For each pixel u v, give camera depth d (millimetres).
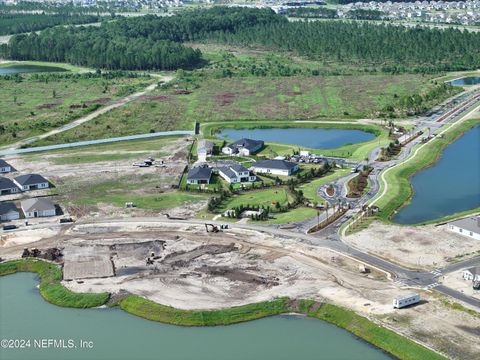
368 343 142125
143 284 168375
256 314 153750
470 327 144000
